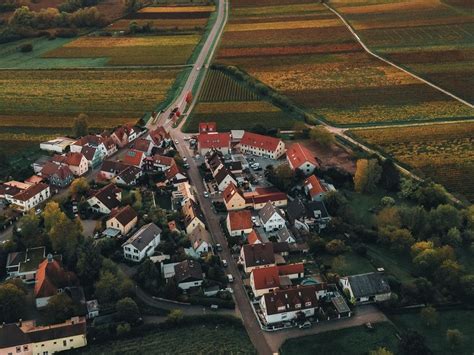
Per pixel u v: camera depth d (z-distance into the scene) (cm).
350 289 16400
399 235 18588
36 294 15975
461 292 16500
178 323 15550
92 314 15762
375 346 14800
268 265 17762
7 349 14238
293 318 15862
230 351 14638
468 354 14525
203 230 19125
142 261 18062
